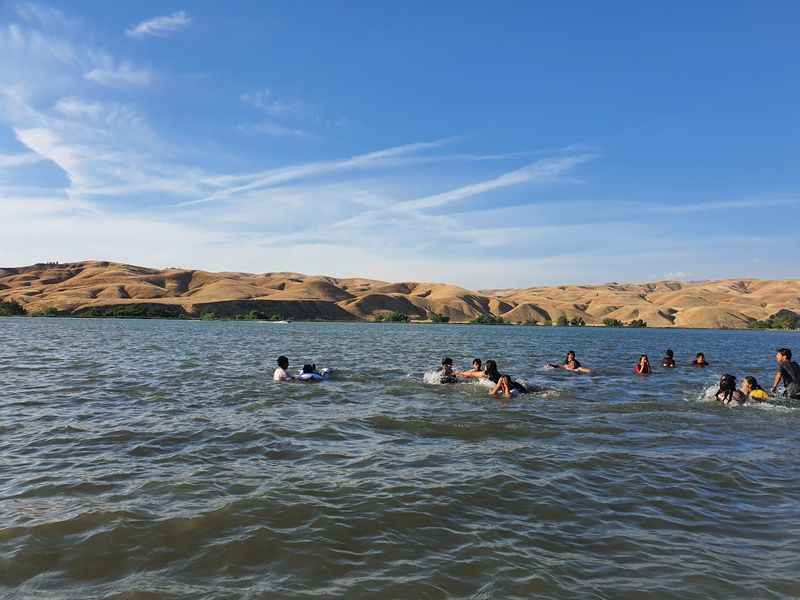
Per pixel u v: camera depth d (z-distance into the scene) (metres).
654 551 6.31
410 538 6.54
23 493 7.85
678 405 16.34
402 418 13.55
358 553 6.12
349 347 43.91
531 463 9.74
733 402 16.61
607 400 17.06
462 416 13.92
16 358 27.72
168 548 6.15
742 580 5.64
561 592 5.34
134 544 6.23
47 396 16.11
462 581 5.53
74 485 8.20
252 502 7.58
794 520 7.34
